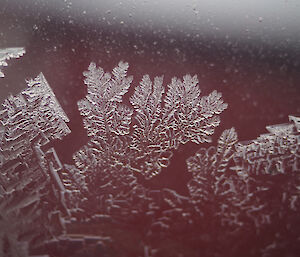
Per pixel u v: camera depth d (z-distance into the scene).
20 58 0.09
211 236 0.07
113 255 0.07
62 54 0.09
